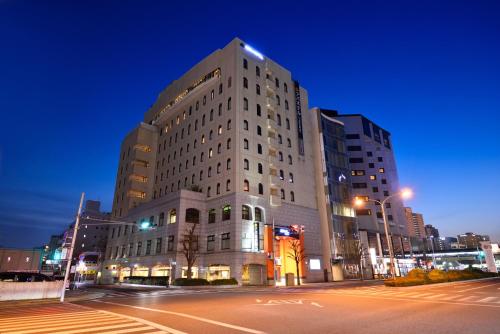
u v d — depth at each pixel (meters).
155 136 72.56
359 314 12.77
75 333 9.58
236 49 54.53
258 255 46.12
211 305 17.14
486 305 15.02
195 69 64.06
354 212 64.25
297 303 17.36
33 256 40.06
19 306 18.02
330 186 61.53
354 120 98.25
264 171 51.38
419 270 31.94
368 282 46.28
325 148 64.12
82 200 23.80
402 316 12.06
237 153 48.59
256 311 14.27
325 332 9.46
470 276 39.62
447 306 14.84
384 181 94.19
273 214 50.47
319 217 59.72
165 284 43.09
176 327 10.49
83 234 107.62
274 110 57.41
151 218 56.44
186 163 59.31
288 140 58.53
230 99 52.62
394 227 88.81
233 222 45.56
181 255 47.22
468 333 9.02
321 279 53.97
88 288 41.69
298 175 57.94
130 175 68.62
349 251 58.59
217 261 46.19
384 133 104.75
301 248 49.88
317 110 66.19
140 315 13.44
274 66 60.88
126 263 60.66
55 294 21.78
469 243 194.38
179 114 65.81
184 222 48.88
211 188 51.25
